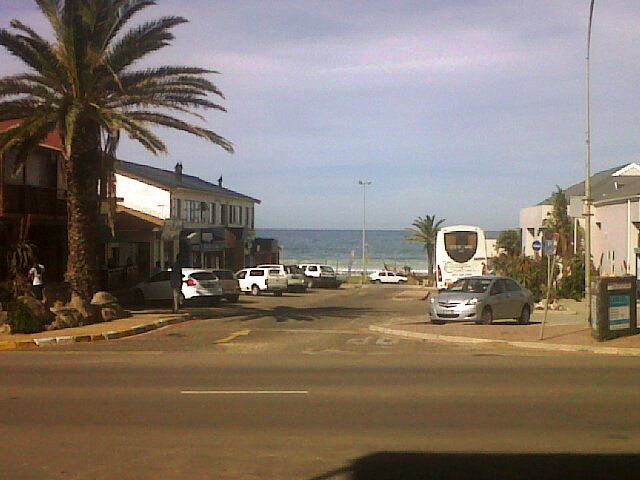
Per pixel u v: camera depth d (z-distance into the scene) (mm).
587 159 24609
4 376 14562
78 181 25344
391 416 10672
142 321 25719
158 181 51562
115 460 8336
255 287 50344
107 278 38594
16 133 23453
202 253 57125
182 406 11414
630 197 41750
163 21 25000
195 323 27531
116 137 25156
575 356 18391
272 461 8305
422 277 83375
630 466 8141
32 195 32531
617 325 20688
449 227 40531
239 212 69938
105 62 24469
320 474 7805
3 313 22016
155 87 25047
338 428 9922
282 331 24781
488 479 7668
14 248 29344
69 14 24016
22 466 8086
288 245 196125
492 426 10039
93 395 12375
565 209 49938
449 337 21922
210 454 8602
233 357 18000
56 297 24938
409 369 15625
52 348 20156
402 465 8164
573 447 8930
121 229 44656
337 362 16922
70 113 22875
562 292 42344
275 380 14008
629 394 12469
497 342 20938
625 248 42906
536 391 12750
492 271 45594
